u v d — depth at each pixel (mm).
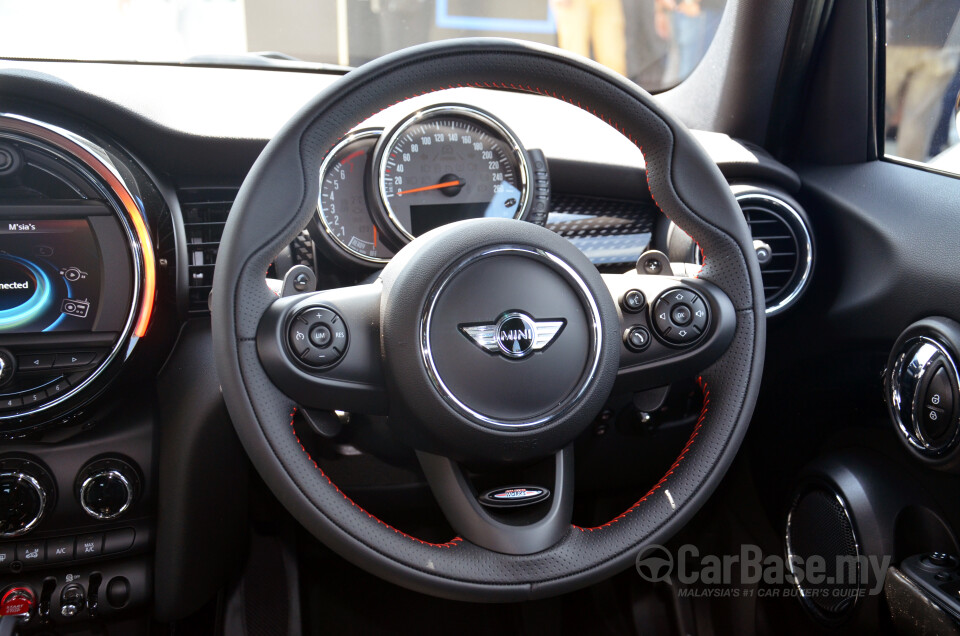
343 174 1204
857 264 1352
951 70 1284
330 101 801
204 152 1186
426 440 818
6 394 1051
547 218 1368
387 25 1797
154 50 1386
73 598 1168
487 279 800
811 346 1454
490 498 833
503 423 798
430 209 1246
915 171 1366
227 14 1422
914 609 1026
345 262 1203
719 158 1443
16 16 1328
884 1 1404
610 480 1286
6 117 1017
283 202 799
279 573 1404
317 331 790
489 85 864
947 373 1059
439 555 815
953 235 1168
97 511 1150
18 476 1109
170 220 1159
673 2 1796
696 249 1355
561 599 1448
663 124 886
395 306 788
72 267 1066
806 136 1583
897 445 1230
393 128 1194
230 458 1219
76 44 1354
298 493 796
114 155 1097
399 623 1435
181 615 1239
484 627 1446
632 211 1437
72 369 1072
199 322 1215
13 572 1140
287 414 809
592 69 859
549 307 817
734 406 906
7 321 1058
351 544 804
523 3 2020
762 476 1562
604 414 1060
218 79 1326
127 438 1166
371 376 818
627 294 893
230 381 782
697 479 887
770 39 1522
